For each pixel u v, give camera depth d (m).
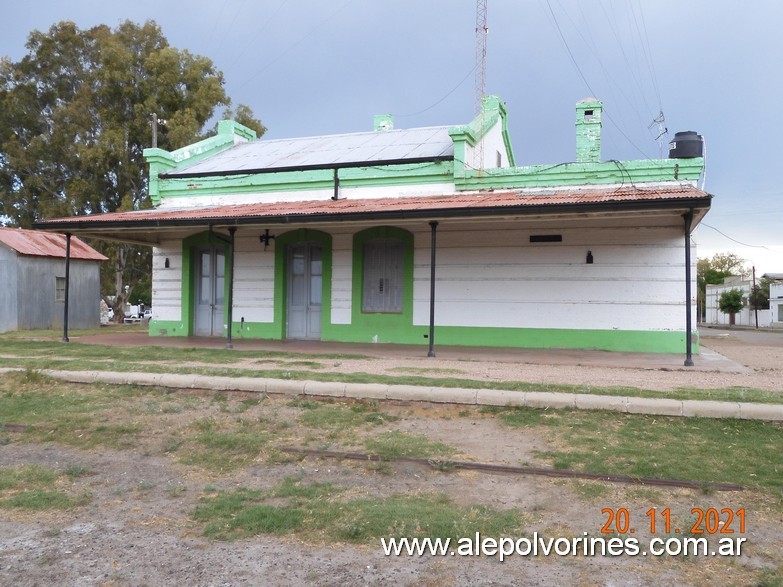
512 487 5.70
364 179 16.19
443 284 15.07
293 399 8.44
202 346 14.46
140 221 13.85
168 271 18.00
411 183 15.82
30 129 32.03
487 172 15.10
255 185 17.27
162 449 7.07
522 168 14.80
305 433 7.30
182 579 4.19
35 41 32.28
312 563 4.39
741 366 11.14
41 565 4.41
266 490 5.80
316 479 6.06
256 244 16.84
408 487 5.80
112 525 5.11
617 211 10.83
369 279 15.83
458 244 14.95
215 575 4.24
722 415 6.96
